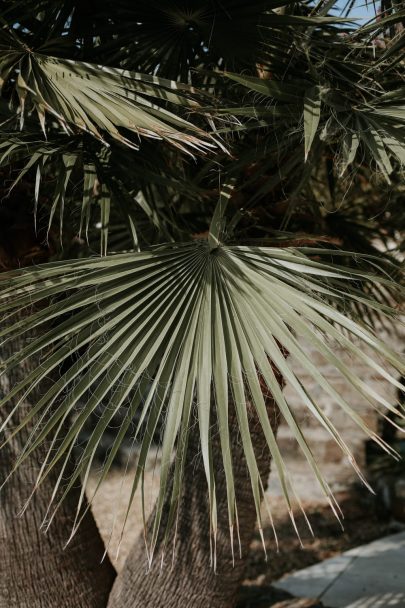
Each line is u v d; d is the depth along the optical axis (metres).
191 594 2.78
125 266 1.80
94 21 2.42
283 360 1.59
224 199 2.21
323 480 1.48
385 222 3.42
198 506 2.78
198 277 1.82
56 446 2.63
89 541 2.82
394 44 2.19
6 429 2.53
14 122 2.27
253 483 1.49
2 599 2.62
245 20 2.17
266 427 1.52
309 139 1.90
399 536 5.20
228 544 2.80
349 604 3.92
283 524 5.36
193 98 2.16
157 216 2.44
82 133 2.24
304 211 3.06
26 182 2.44
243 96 2.45
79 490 2.80
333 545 5.02
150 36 2.36
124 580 2.84
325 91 2.08
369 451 6.08
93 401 1.60
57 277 1.79
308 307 1.67
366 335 1.63
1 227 2.42
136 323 1.67
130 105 1.87
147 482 6.12
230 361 1.61
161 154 2.44
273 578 4.39
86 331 1.70
